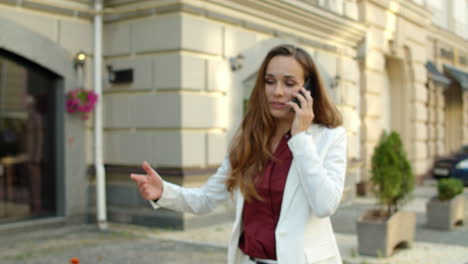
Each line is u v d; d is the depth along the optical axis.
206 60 7.51
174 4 7.11
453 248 6.11
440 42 17.41
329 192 1.81
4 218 7.26
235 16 8.00
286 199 1.92
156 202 2.13
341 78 10.80
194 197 2.22
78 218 7.81
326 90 2.10
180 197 2.17
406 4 13.32
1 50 7.02
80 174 7.83
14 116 7.39
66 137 7.64
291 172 1.94
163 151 7.35
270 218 1.99
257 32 8.53
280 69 2.05
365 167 12.13
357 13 11.62
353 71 11.33
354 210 9.62
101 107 7.93
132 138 7.73
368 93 12.23
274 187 1.98
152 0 7.37
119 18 7.82
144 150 7.57
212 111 7.59
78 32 7.78
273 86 2.07
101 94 7.93
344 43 10.98
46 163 7.77
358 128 11.71
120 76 7.83
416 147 14.41
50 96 7.74
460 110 19.53
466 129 20.19
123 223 7.85
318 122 2.09
